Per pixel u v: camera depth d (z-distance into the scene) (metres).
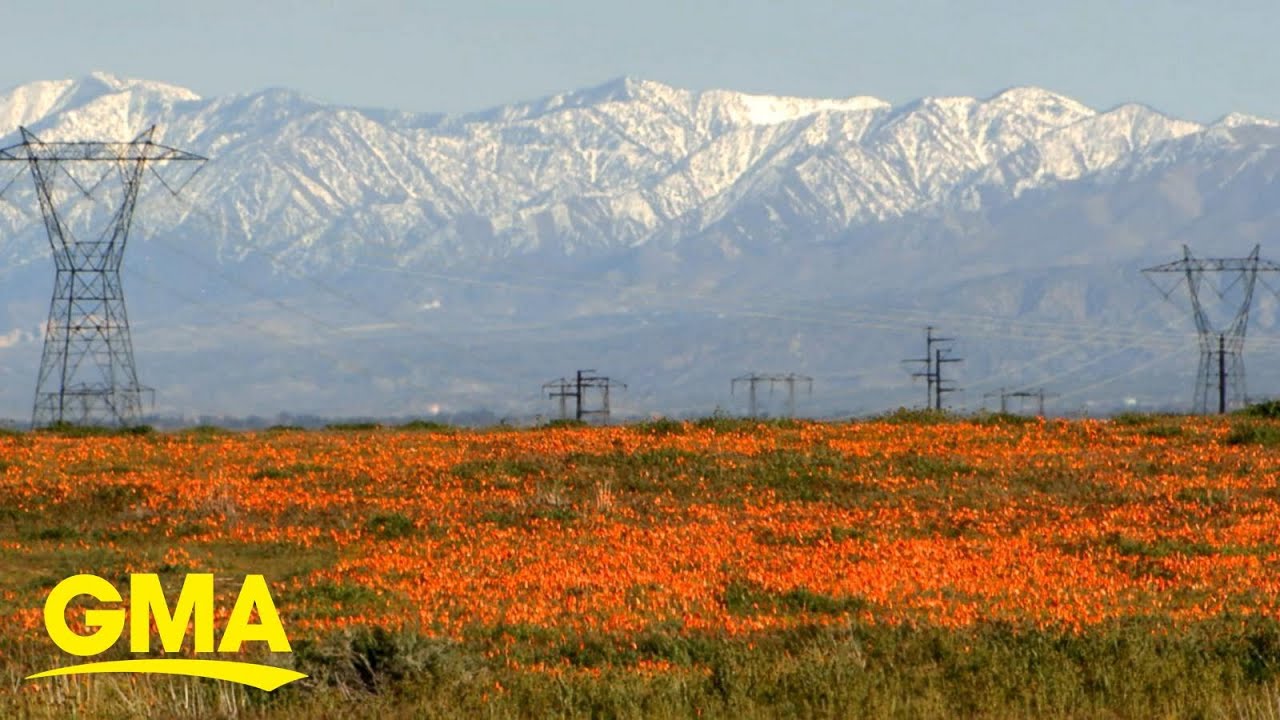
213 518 141.75
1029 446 173.25
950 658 81.81
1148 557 119.88
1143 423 192.12
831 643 85.00
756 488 154.38
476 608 103.38
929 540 129.62
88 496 151.62
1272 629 86.44
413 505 148.00
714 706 74.56
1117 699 75.06
